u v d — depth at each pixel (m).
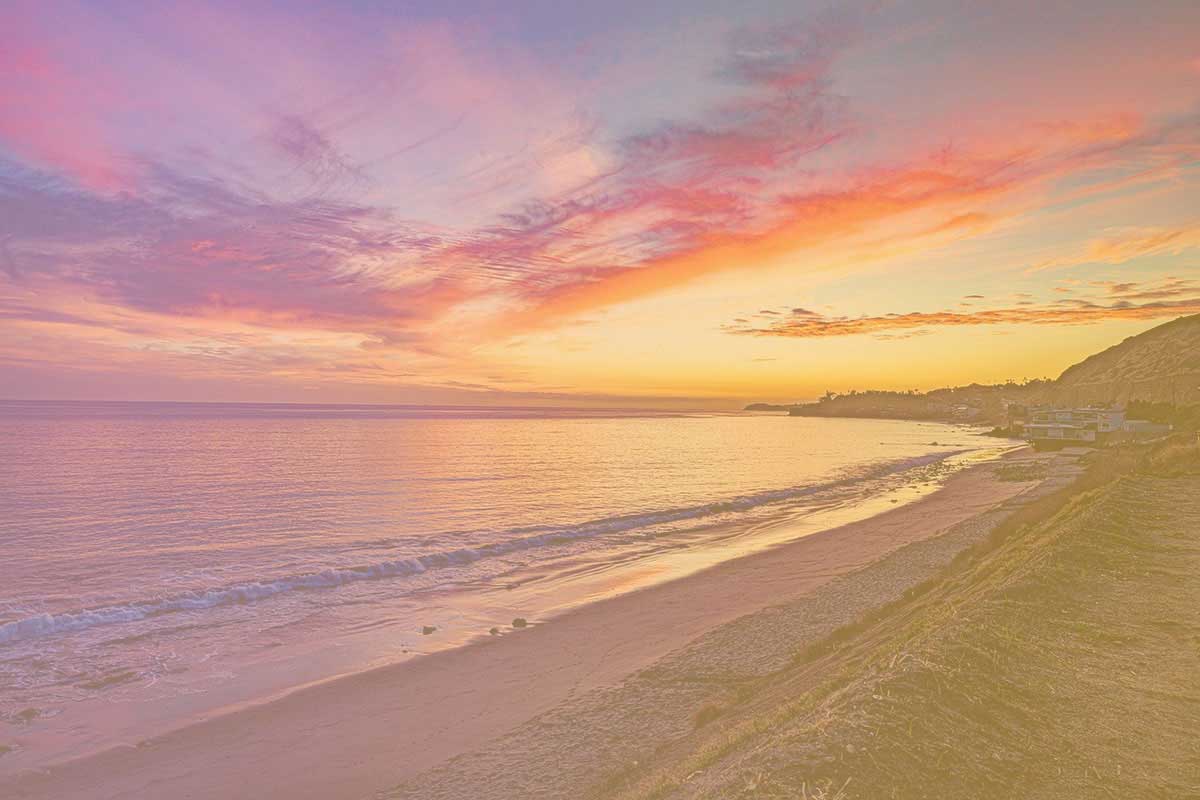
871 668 9.13
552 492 56.03
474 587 25.73
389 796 10.79
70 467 66.62
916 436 179.38
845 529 37.31
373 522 40.31
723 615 21.12
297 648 18.78
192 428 146.38
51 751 12.88
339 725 13.88
